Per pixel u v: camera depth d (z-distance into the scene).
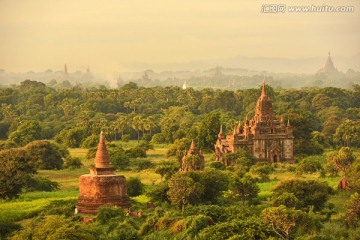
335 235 98.88
